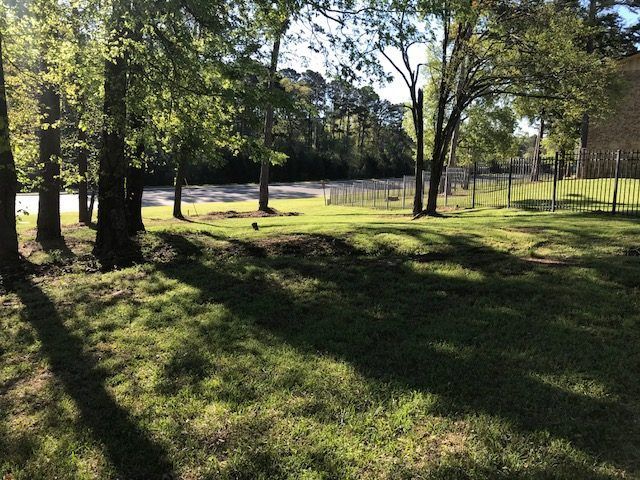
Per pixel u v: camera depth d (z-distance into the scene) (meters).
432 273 7.22
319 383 4.24
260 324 5.75
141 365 4.93
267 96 8.88
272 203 33.28
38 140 12.66
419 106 18.38
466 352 4.62
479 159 44.00
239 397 4.12
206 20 8.12
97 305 6.88
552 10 14.70
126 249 10.08
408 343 4.91
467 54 15.57
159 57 8.42
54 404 4.32
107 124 9.03
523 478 2.93
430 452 3.24
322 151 86.44
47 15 8.92
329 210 24.98
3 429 3.99
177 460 3.41
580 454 3.11
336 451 3.32
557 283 6.33
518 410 3.64
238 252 10.28
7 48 9.59
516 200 19.78
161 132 9.52
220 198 39.09
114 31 7.97
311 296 6.62
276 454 3.34
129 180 12.42
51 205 12.87
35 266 9.94
